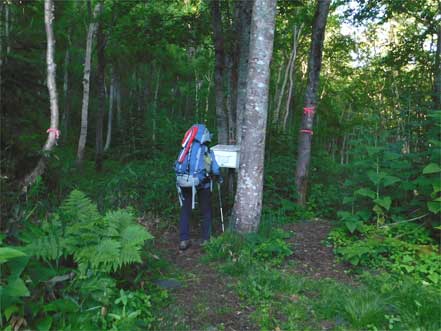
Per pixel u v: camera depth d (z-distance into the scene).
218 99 8.75
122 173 8.26
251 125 5.54
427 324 3.54
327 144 19.56
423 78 12.29
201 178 5.66
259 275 4.44
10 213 4.02
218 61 8.79
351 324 3.64
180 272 4.76
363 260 4.82
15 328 2.95
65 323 3.17
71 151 15.19
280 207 7.42
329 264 4.96
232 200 7.11
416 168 5.91
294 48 20.36
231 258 5.02
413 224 5.41
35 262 3.46
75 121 22.67
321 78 25.27
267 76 5.52
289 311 3.83
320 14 7.59
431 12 12.41
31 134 6.70
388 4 12.45
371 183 5.85
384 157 5.60
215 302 4.01
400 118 7.10
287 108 20.20
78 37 18.17
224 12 10.66
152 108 15.22
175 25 10.75
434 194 5.04
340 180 9.83
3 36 6.29
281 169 8.95
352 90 24.33
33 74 6.61
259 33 5.45
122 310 3.46
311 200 7.73
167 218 6.82
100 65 13.41
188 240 5.66
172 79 22.44
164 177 8.07
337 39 22.12
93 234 3.87
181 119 14.02
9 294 2.80
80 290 3.44
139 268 4.30
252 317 3.74
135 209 6.95
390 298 3.92
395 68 14.47
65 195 6.95
